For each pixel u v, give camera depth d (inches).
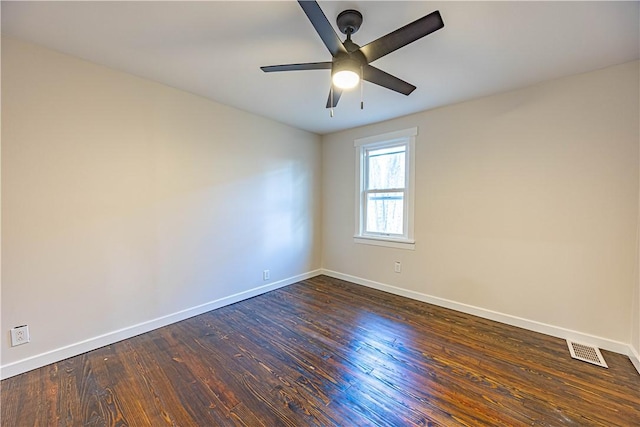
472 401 65.8
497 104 106.6
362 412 62.6
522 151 101.6
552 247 96.7
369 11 61.4
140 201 97.1
